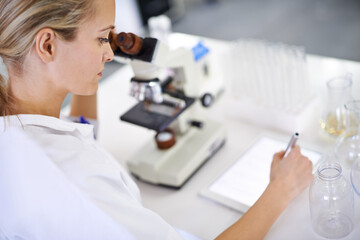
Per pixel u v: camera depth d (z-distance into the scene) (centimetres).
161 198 136
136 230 84
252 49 157
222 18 470
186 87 141
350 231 104
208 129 149
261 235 100
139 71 121
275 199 106
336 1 449
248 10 476
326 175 104
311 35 400
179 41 215
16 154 83
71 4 81
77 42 86
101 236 84
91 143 106
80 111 144
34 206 84
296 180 111
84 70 91
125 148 160
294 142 117
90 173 83
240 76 160
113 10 90
